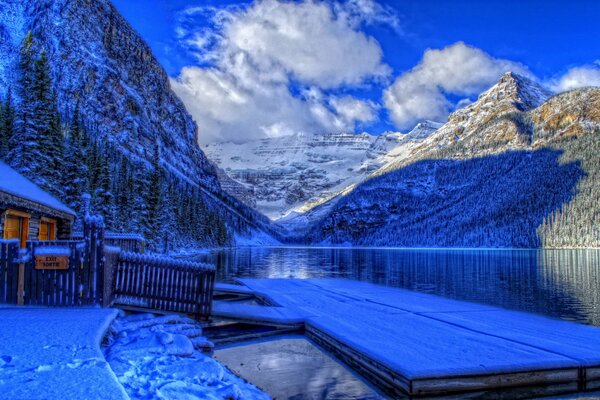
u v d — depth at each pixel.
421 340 11.23
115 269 12.78
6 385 5.23
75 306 11.74
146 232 55.12
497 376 8.65
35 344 7.26
